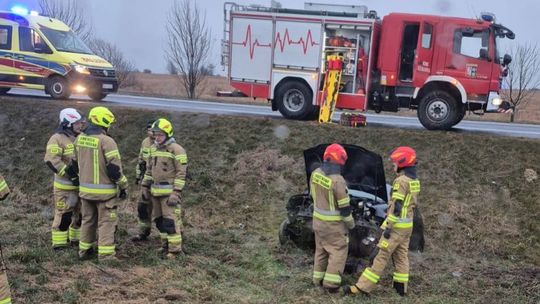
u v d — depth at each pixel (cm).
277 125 1187
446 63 1190
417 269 731
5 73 1527
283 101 1313
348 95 1272
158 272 649
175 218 707
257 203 980
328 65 1248
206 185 1030
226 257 735
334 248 615
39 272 616
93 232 680
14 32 1514
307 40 1276
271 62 1312
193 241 802
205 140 1160
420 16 1198
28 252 670
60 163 691
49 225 848
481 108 1192
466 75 1182
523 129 1448
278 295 603
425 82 1209
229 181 1040
